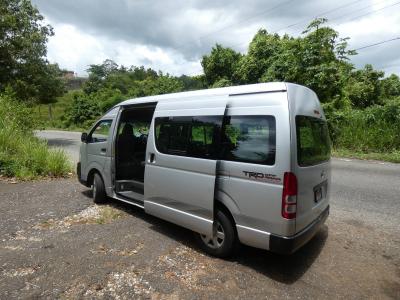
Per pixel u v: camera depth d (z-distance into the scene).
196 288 3.18
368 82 21.83
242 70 18.34
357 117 13.77
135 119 5.89
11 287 3.12
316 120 3.94
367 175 8.66
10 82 18.47
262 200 3.26
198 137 3.91
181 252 3.98
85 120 35.34
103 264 3.62
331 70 13.92
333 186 7.38
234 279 3.36
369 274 3.51
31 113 12.04
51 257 3.77
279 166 3.14
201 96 4.02
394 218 5.23
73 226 4.82
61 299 2.96
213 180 3.65
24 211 5.48
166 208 4.31
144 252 3.96
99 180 5.88
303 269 3.61
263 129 3.31
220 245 3.77
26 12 19.33
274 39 18.00
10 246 4.06
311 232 3.56
